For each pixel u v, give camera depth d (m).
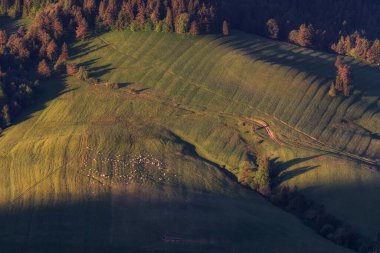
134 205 142.00
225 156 171.25
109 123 180.00
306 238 136.25
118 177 153.75
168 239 129.75
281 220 144.12
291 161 168.12
